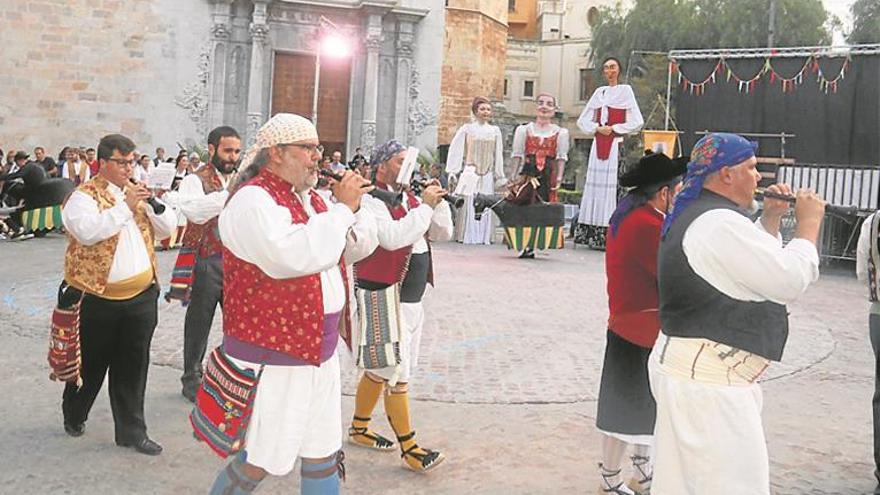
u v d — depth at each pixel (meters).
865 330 10.27
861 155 17.38
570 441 5.53
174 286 6.10
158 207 5.10
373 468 4.91
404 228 4.50
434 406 6.26
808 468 5.15
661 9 38.38
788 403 6.70
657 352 3.24
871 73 17.19
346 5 28.67
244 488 3.28
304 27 28.70
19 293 10.56
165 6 27.39
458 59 35.00
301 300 3.22
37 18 26.36
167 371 6.98
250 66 28.08
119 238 4.91
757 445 3.01
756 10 36.03
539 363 7.73
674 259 3.13
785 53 17.94
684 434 3.06
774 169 17.59
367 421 5.25
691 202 3.19
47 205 17.52
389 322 4.69
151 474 4.69
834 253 16.70
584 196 18.55
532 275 13.81
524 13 53.25
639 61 38.12
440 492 4.58
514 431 5.72
